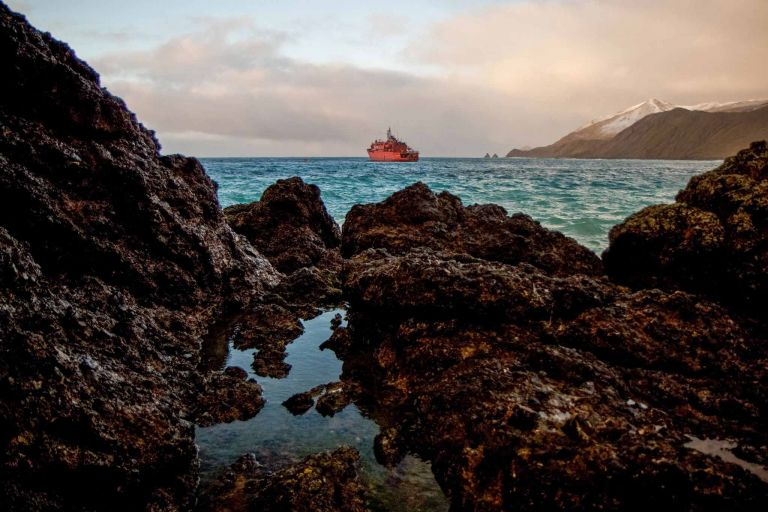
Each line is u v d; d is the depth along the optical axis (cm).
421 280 745
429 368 675
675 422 516
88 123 863
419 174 6688
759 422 529
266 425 602
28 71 765
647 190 3838
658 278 864
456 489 470
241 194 3688
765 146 912
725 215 814
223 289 1021
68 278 697
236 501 465
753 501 391
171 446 490
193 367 697
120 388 526
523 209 2589
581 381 569
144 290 831
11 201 663
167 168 1075
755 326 703
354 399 665
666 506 401
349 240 1416
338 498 462
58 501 406
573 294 724
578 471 423
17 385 428
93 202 806
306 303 1093
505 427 479
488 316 704
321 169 8819
